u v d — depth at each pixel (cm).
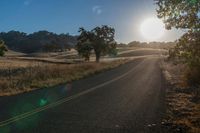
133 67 5512
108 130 1011
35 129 997
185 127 1048
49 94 1930
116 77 3359
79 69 4019
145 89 2241
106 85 2516
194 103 1559
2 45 8562
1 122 1091
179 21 934
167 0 948
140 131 1008
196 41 917
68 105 1500
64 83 2694
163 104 1559
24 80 2639
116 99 1730
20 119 1148
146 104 1560
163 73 3950
